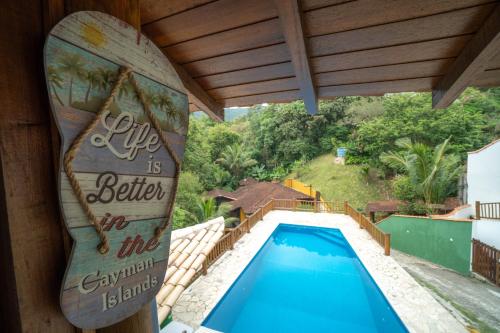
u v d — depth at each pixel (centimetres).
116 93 50
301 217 955
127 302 56
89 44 46
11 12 43
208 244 369
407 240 837
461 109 1452
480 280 618
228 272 506
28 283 45
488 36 77
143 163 58
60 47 42
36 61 46
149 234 60
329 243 775
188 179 1238
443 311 385
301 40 89
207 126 2459
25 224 45
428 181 1034
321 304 472
